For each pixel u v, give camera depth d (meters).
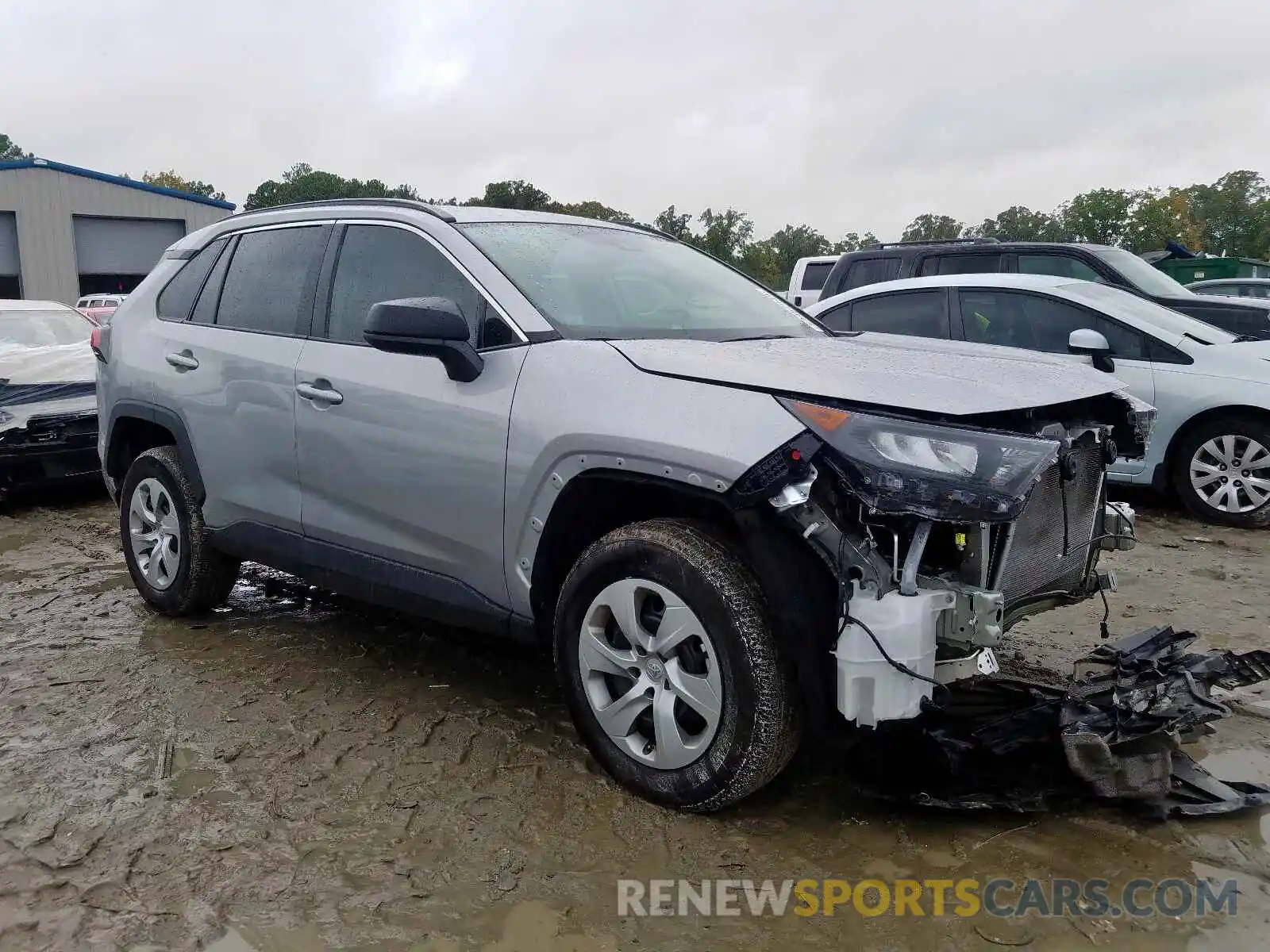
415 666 4.20
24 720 3.67
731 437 2.70
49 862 2.75
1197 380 6.62
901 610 2.53
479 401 3.29
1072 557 3.22
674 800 2.93
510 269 3.52
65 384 7.53
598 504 3.16
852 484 2.52
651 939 2.42
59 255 34.97
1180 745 3.33
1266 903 2.52
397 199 4.05
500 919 2.50
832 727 2.77
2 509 7.70
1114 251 8.97
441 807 3.03
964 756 2.97
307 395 3.85
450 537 3.44
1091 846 2.79
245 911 2.54
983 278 7.62
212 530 4.48
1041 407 2.85
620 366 3.06
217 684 4.00
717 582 2.75
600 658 3.06
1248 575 5.45
